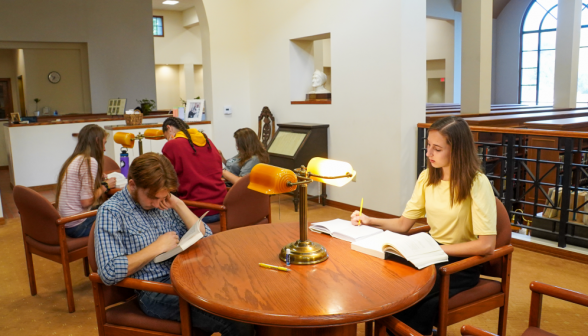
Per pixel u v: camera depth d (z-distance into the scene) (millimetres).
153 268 1871
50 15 10062
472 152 1932
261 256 1772
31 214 2766
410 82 4629
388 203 4855
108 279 1689
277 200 5930
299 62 6090
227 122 6699
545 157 5438
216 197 2990
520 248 3875
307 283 1507
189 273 1615
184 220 2008
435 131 1952
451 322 1874
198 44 16734
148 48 11234
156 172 1741
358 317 1295
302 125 5469
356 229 2043
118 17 10805
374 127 4906
